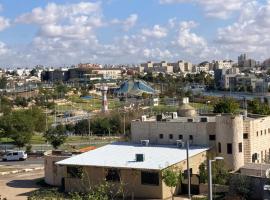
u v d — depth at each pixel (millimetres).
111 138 161125
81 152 94125
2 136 137500
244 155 87562
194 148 86562
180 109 109438
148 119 102000
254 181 70250
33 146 145125
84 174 79438
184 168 78250
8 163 114812
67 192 81438
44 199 52750
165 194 74125
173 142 91438
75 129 180125
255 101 185625
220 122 86000
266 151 96500
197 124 88875
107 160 81812
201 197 71938
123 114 189250
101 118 185250
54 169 87125
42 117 175375
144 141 91812
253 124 89625
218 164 80625
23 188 85812
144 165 76125
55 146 130125
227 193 71500
